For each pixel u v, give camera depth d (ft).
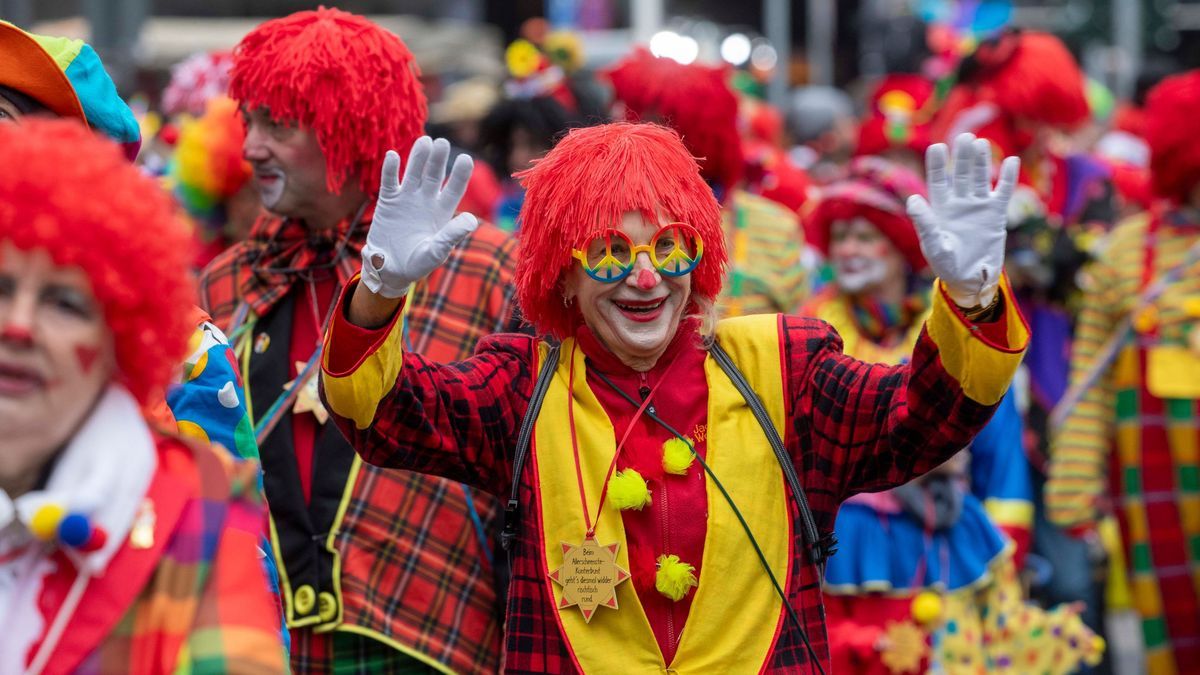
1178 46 107.65
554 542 19.70
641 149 19.81
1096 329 38.17
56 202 13.89
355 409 18.94
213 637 14.40
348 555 24.88
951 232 18.43
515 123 46.42
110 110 21.65
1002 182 18.51
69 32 69.41
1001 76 50.52
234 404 20.84
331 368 18.93
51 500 14.02
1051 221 44.14
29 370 14.06
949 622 32.19
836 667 32.09
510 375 20.45
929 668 31.94
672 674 19.27
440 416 19.70
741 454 19.65
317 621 24.71
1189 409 36.78
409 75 26.22
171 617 14.37
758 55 111.75
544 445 19.95
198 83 39.32
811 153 79.77
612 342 20.07
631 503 19.36
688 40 38.37
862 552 32.30
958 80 52.16
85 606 14.15
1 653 14.03
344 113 25.39
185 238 15.11
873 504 32.35
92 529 13.98
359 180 26.12
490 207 47.50
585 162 19.83
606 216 19.57
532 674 19.58
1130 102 80.43
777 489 19.71
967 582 32.32
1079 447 37.83
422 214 18.70
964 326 18.39
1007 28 51.13
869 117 52.37
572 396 20.13
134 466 14.48
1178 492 36.96
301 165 25.84
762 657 19.20
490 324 26.08
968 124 50.93
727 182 37.93
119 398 14.78
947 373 18.71
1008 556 32.89
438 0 101.76
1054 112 49.93
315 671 25.07
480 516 25.54
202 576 14.55
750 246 37.52
